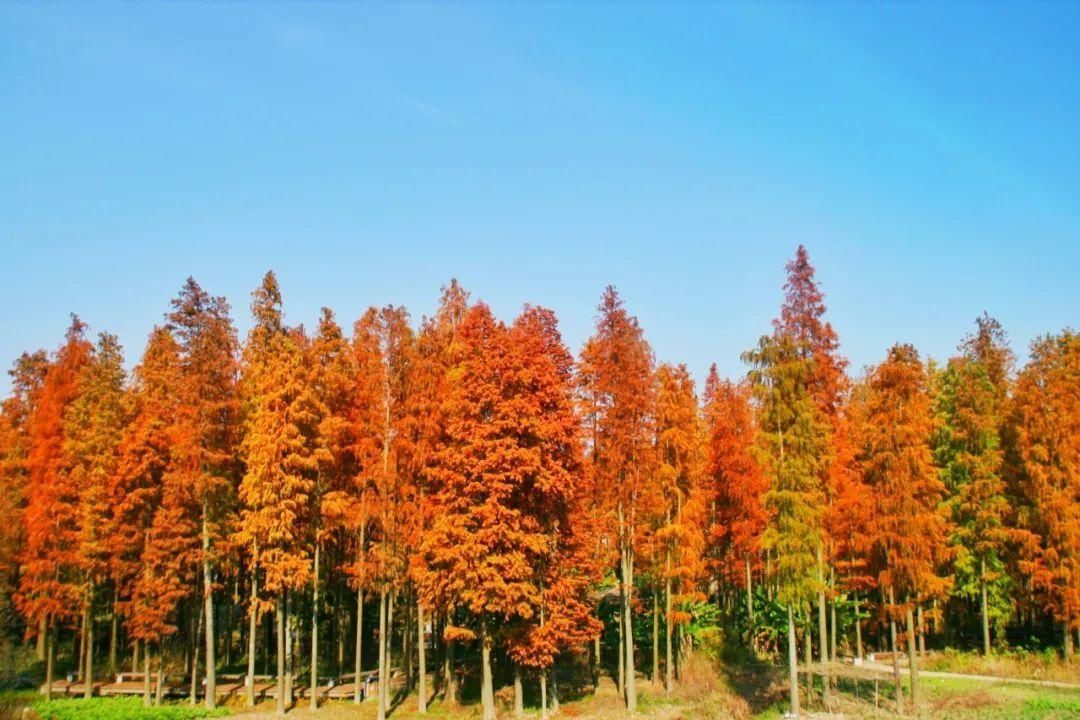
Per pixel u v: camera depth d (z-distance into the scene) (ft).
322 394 123.44
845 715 104.88
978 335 153.38
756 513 135.33
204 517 123.85
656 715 111.75
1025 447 136.77
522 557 107.65
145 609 122.11
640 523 121.29
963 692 115.14
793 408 109.40
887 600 118.11
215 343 126.41
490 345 111.45
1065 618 128.57
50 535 130.72
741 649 148.05
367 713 116.06
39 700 127.75
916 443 108.47
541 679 111.86
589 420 122.11
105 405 131.03
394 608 157.99
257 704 122.72
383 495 116.26
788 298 133.39
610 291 120.57
